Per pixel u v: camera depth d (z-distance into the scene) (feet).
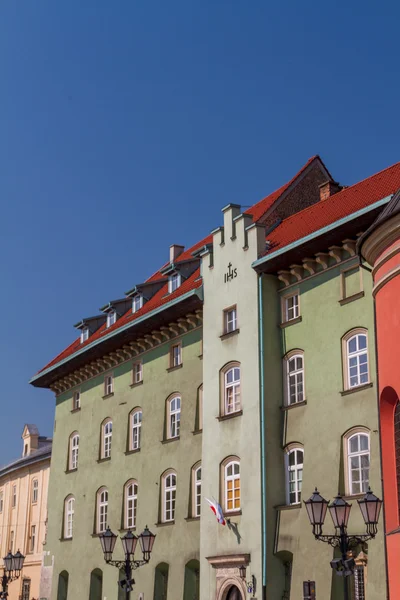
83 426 165.17
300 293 115.34
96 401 161.89
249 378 118.01
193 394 132.87
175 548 129.18
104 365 160.25
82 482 160.56
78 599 152.76
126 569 102.58
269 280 119.96
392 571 78.48
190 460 130.31
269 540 109.91
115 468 149.89
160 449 138.00
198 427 130.82
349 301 106.63
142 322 141.08
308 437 109.19
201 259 138.10
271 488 111.75
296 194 140.26
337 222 103.45
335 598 98.78
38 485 205.26
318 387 109.09
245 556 111.75
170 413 138.82
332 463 104.06
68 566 158.92
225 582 115.96
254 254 121.29
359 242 88.02
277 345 117.80
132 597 136.87
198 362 133.18
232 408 121.90
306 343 112.78
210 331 128.06
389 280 82.99
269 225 135.33
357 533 97.50
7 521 219.00
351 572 74.18
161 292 157.79
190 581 126.21
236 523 115.44
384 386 82.43
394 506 81.00
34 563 196.13
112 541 105.70
